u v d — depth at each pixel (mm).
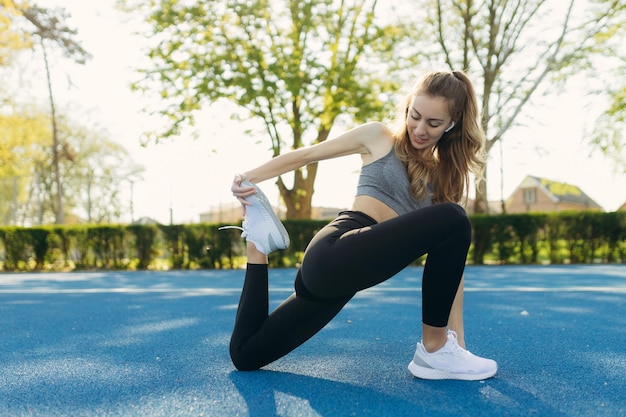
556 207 40125
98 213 29750
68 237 11211
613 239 10594
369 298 4871
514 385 1967
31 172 29500
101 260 11133
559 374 2127
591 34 13852
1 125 20453
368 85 13484
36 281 8086
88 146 30406
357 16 13055
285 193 13914
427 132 1991
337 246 1874
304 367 2256
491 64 14523
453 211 1862
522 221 10602
